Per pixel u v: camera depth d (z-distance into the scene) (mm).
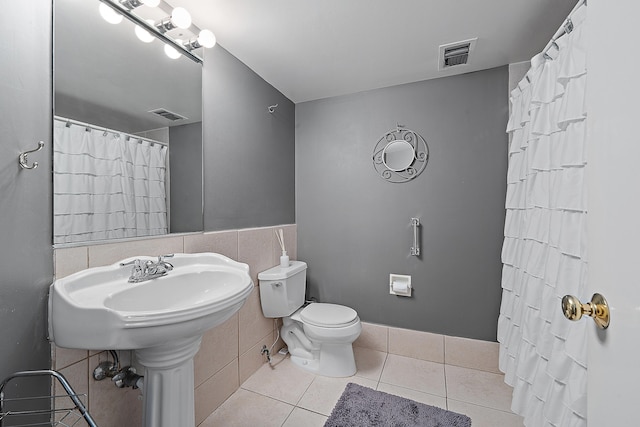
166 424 996
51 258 920
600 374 524
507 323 1684
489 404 1640
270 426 1473
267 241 2092
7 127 824
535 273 1306
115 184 1134
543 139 1289
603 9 517
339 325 1846
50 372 761
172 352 987
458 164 2066
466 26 1522
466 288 2051
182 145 1437
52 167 931
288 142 2447
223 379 1646
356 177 2354
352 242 2367
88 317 809
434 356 2113
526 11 1398
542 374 1194
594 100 548
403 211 2213
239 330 1788
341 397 1682
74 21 1010
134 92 1216
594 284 546
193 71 1509
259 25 1509
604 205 514
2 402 749
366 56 1820
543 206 1284
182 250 1414
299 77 2092
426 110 2145
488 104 1987
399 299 2229
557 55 1213
